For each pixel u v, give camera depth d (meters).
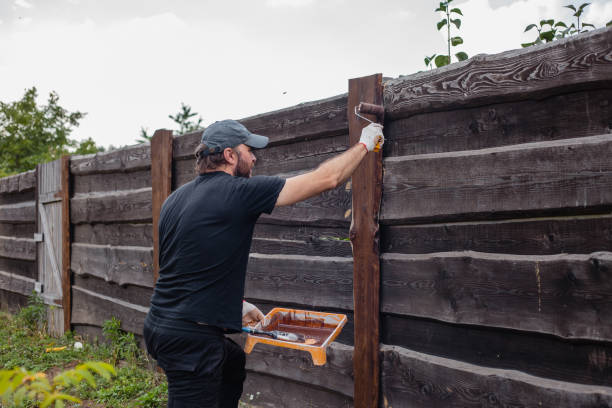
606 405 1.94
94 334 5.45
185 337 1.90
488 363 2.35
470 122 2.43
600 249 2.02
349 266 2.96
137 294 4.76
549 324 2.11
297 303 3.24
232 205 1.92
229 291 1.97
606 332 1.96
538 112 2.20
